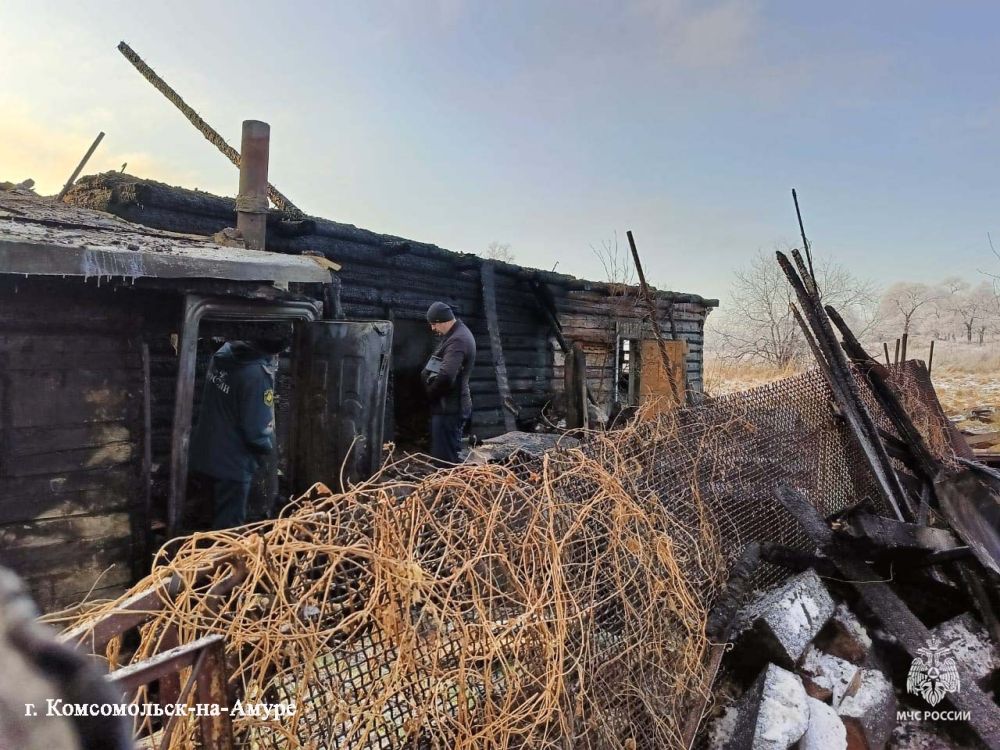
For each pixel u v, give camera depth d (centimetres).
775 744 233
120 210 492
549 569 199
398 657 164
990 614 317
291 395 433
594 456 299
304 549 169
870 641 307
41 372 305
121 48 609
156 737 147
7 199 407
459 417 552
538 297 995
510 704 178
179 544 343
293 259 399
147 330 345
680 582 249
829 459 435
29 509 302
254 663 157
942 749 269
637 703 223
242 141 493
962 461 362
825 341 463
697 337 1422
